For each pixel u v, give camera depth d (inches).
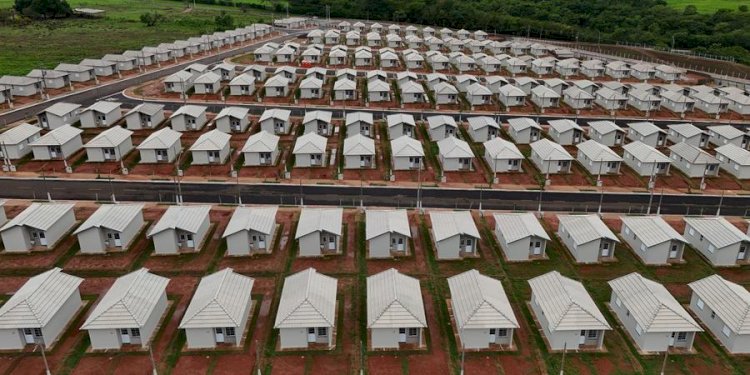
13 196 3198.8
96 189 3321.9
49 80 5398.6
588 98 5359.3
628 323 2142.0
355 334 2113.7
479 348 2041.1
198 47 7534.5
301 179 3550.7
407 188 3457.2
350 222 2982.3
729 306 2095.2
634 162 3823.8
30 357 1948.8
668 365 1967.3
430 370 1931.6
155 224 2903.5
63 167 3604.8
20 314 1967.3
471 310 2048.5
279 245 2738.7
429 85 5915.4
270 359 1969.7
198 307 2034.9
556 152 3720.5
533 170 3789.4
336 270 2532.0
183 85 5359.3
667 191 3501.5
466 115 5078.7
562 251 2741.1
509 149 3754.9
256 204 3181.6
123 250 2655.0
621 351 2037.4
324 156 3821.4
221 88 5684.1
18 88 5073.8
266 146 3742.6
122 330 1991.9
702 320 2212.1
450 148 3757.4
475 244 2682.1
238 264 2564.0
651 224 2746.1
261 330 2116.1
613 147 4301.2
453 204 3245.6
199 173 3592.5
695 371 1940.2
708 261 2679.6
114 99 5191.9
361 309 2260.1
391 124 4261.8
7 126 4347.9
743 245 2637.8
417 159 3715.6
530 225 2704.2
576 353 2021.4
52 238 2689.5
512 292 2386.8
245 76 5580.7
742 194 3486.7
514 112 5246.1
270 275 2479.1
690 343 2034.9
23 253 2613.2
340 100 5408.5
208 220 2856.8
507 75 6830.7
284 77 5851.4
